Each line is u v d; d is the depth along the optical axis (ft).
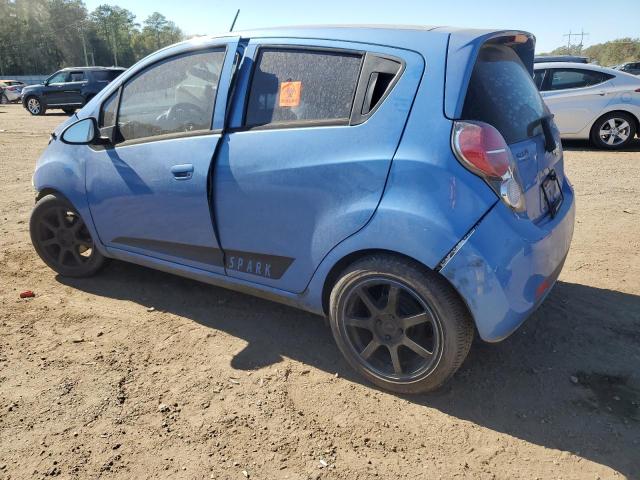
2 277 13.69
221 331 11.11
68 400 8.87
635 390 9.12
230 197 9.76
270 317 11.69
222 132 9.84
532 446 7.91
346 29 9.20
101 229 12.16
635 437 8.04
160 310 12.01
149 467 7.51
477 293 7.67
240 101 9.76
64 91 67.62
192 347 10.49
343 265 9.04
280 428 8.28
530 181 8.70
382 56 8.51
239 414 8.57
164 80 10.85
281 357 10.19
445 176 7.70
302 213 9.02
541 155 9.38
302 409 8.71
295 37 9.48
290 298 9.80
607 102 31.91
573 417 8.48
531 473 7.42
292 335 10.98
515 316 8.09
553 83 33.19
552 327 11.19
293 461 7.64
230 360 10.07
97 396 8.97
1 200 21.63
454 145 7.70
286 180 9.05
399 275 8.21
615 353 10.22
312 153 8.79
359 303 9.11
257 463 7.60
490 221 7.63
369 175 8.22
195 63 10.44
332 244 8.73
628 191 22.13
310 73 9.15
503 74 9.00
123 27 334.03
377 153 8.20
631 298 12.42
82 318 11.62
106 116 11.87
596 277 13.61
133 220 11.43
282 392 9.12
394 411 8.67
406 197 7.91
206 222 10.23
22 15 274.36
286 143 9.09
